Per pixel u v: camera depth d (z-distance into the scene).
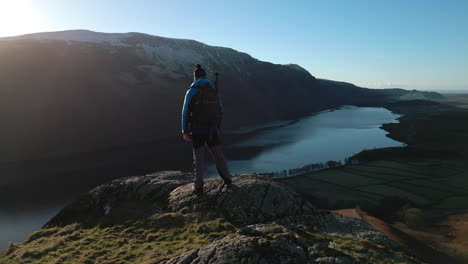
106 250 5.67
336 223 6.25
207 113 6.01
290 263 4.00
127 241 5.99
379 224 21.75
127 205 7.58
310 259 4.25
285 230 5.13
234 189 6.68
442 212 57.25
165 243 5.54
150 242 5.75
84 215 7.77
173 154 135.25
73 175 102.50
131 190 8.11
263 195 6.54
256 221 5.95
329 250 4.55
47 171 106.69
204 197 6.67
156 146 151.38
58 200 78.81
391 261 4.83
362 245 5.26
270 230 5.10
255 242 4.21
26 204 76.00
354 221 6.45
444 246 35.75
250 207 6.23
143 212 7.06
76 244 6.03
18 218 67.69
